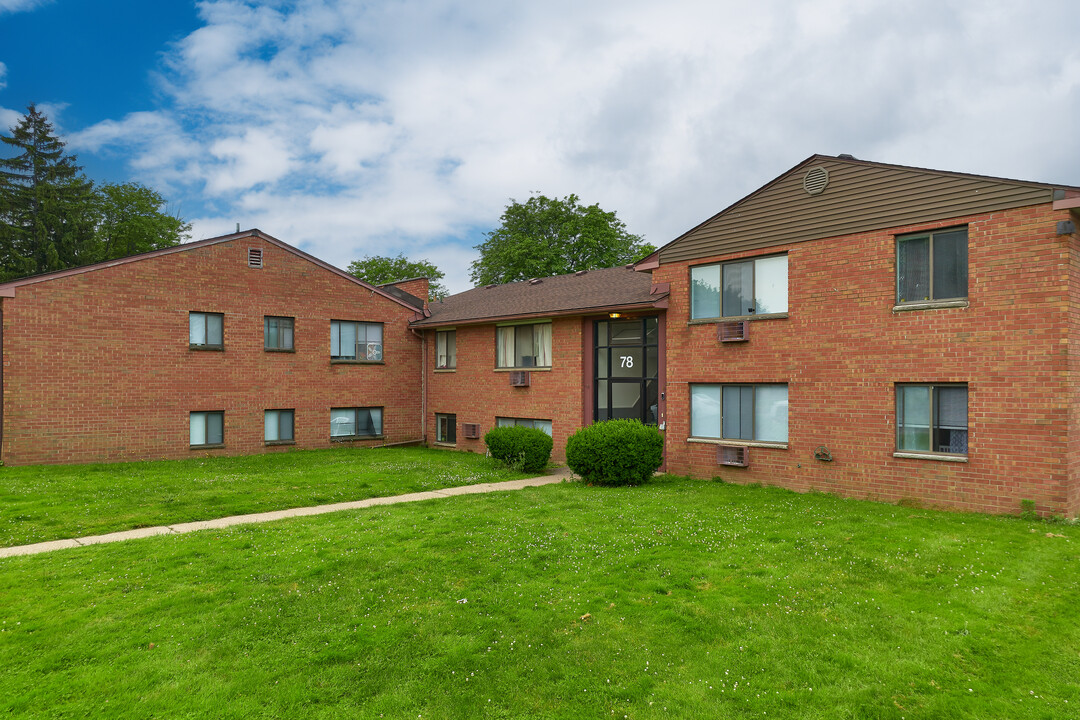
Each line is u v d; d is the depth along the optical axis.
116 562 8.73
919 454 12.30
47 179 45.50
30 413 17.14
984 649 6.12
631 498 13.18
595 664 5.95
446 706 5.29
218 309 20.41
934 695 5.40
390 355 24.69
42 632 6.48
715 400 15.87
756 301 15.06
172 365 19.48
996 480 11.38
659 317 17.55
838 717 5.11
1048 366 10.82
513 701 5.38
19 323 17.00
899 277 12.76
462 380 23.83
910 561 8.51
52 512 11.77
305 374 22.38
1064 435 10.64
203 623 6.74
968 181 11.76
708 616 6.91
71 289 17.75
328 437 22.94
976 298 11.65
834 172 13.67
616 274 22.41
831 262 13.66
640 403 18.30
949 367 11.95
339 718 5.11
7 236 40.88
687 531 10.19
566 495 13.62
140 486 14.48
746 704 5.30
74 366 17.80
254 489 14.36
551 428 20.56
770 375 14.64
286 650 6.19
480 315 22.77
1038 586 7.55
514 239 44.59
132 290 18.78
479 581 8.01
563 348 20.17
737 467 15.25
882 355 12.86
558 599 7.42
